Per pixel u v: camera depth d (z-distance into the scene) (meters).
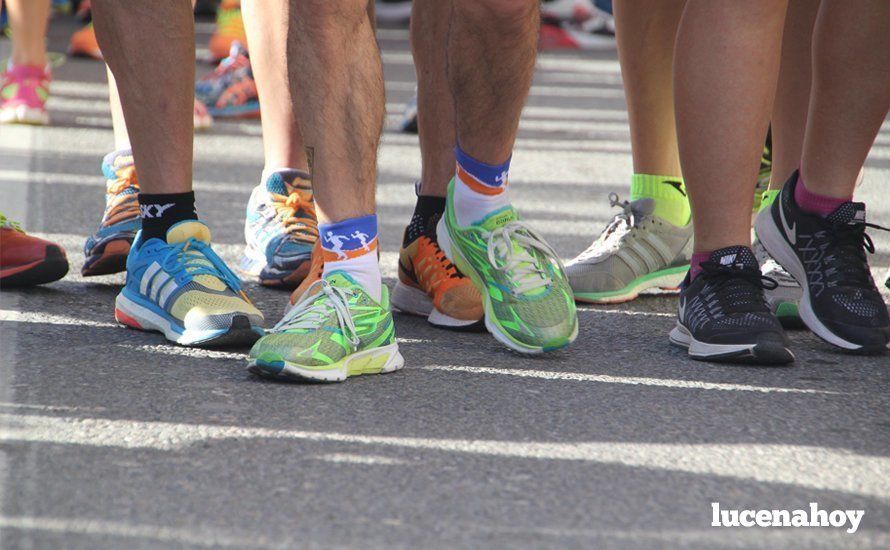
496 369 7.37
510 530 4.87
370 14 8.07
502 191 7.69
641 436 6.09
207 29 35.56
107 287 9.38
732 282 7.67
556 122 21.33
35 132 17.53
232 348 7.68
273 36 9.45
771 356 7.44
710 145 7.52
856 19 7.59
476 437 6.00
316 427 6.09
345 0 6.73
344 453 5.71
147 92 7.76
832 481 5.55
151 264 7.90
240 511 4.98
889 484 5.53
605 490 5.34
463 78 7.15
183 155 7.97
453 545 4.71
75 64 26.80
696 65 7.43
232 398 6.54
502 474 5.49
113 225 9.09
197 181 14.61
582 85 26.66
